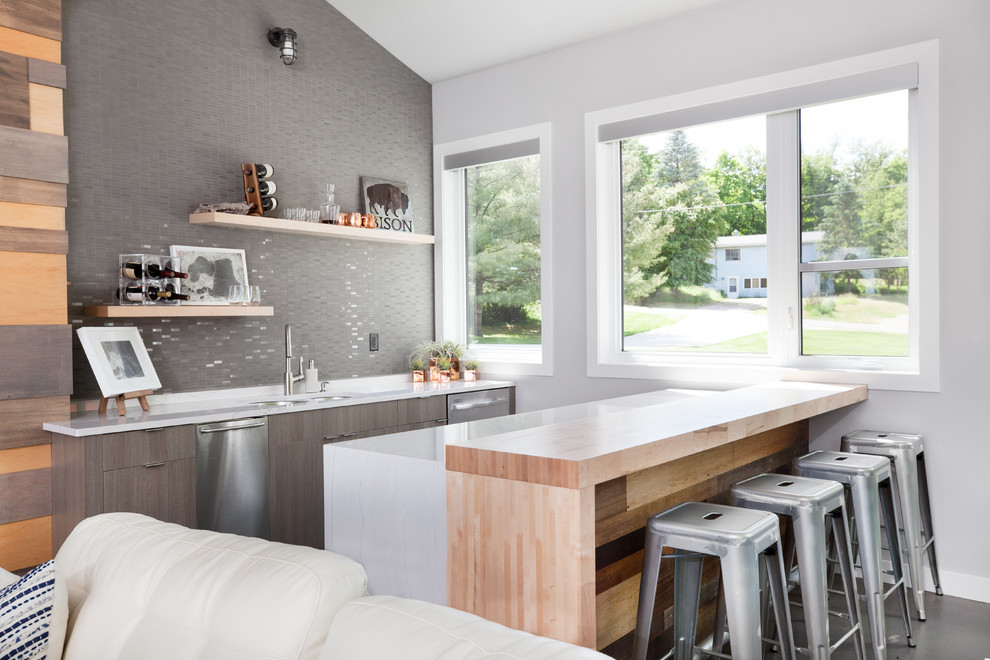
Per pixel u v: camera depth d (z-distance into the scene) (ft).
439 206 17.92
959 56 11.48
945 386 11.70
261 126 14.60
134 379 11.94
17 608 4.94
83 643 5.10
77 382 11.94
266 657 4.28
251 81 14.44
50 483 10.98
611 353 15.55
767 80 13.26
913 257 12.19
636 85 14.83
